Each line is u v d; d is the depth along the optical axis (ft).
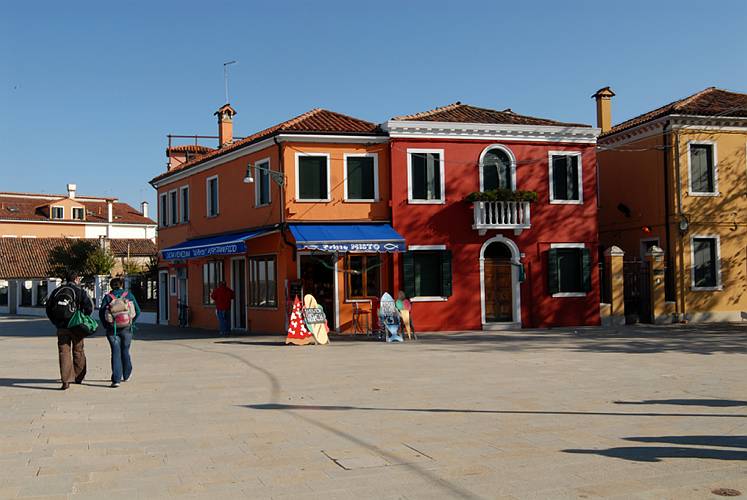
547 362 52.21
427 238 82.74
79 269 164.35
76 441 27.78
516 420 31.17
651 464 23.65
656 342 67.10
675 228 89.71
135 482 22.25
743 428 29.17
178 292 111.34
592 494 20.48
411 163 82.89
